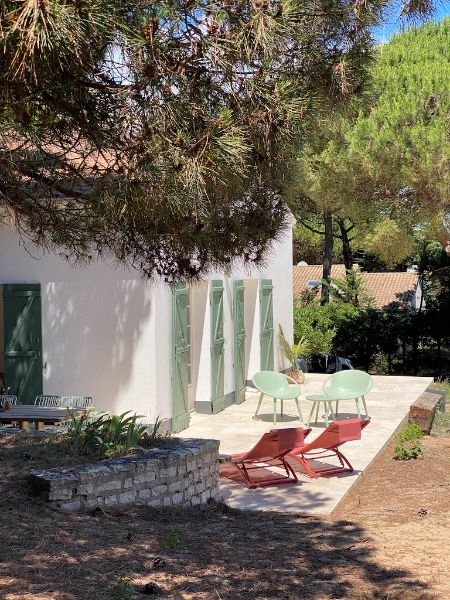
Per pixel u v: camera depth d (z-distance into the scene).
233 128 4.45
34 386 11.91
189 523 7.11
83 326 11.85
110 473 7.08
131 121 4.50
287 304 19.62
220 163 4.45
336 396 12.96
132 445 7.91
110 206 4.85
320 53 4.87
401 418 13.65
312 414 14.23
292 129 4.83
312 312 22.39
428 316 23.66
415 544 6.77
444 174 16.81
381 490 9.27
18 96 4.41
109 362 11.77
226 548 6.35
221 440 11.84
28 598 4.84
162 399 11.88
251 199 6.63
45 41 3.70
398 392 16.97
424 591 5.50
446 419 15.15
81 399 11.45
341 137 17.52
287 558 6.21
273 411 14.43
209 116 4.52
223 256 6.93
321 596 5.33
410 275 38.06
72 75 4.34
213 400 14.09
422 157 16.78
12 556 5.54
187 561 5.87
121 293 11.70
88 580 5.24
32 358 11.91
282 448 8.70
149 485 7.43
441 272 26.08
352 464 10.23
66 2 3.81
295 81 4.80
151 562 5.73
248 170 5.05
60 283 11.89
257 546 6.52
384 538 6.97
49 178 5.45
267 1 4.26
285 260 19.41
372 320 24.06
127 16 4.23
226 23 4.32
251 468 9.46
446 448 12.05
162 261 6.89
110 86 4.51
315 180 18.17
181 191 4.58
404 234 19.61
